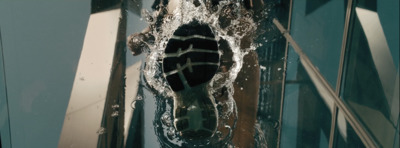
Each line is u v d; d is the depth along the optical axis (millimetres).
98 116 1070
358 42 1037
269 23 1282
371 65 982
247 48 1149
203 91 887
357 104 1014
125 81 1152
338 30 1131
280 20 1305
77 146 1010
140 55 1209
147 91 1123
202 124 859
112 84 1146
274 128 1076
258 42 1222
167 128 1033
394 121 892
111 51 1224
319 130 1118
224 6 1107
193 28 889
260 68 1209
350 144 1025
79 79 1165
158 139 1011
